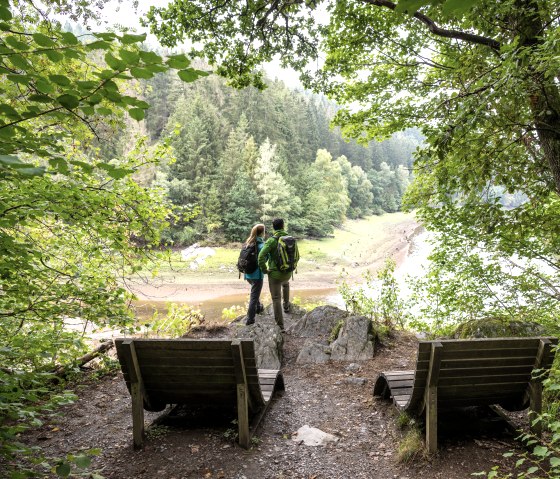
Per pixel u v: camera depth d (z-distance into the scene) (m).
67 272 4.38
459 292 6.45
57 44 1.47
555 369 2.84
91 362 5.66
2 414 2.52
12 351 2.86
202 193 55.09
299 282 38.56
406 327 7.97
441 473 2.95
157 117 70.44
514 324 5.19
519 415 3.81
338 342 6.11
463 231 5.91
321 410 4.29
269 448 3.40
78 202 3.74
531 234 5.31
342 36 7.02
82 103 1.61
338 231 72.56
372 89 7.23
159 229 4.83
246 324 6.96
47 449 3.34
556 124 4.02
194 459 3.17
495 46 4.65
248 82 7.63
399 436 3.55
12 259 3.21
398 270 29.64
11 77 1.52
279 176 59.09
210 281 37.09
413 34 6.68
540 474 2.81
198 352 3.24
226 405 3.57
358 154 104.88
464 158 4.06
